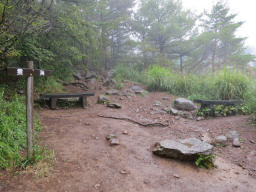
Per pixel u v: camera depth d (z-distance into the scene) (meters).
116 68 13.38
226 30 14.74
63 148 3.08
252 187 2.31
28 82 2.36
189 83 8.97
